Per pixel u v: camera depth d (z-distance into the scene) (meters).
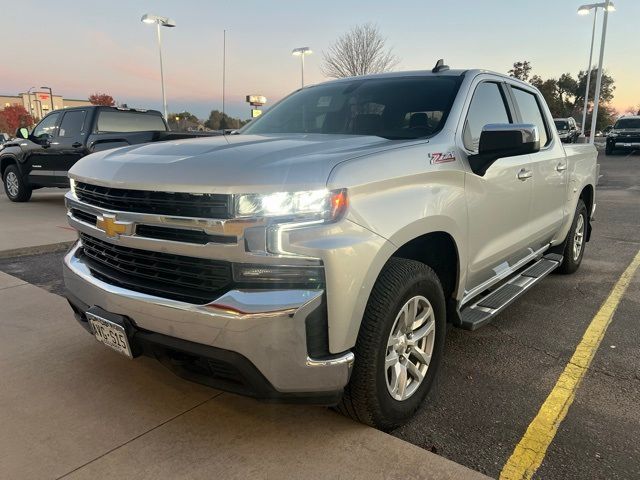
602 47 25.12
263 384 2.24
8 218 8.96
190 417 2.79
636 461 2.49
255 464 2.41
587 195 5.86
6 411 2.83
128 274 2.60
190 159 2.43
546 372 3.41
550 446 2.61
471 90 3.51
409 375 2.83
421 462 2.42
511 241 3.84
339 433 2.64
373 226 2.35
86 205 2.81
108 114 10.27
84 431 2.66
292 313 2.15
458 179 3.01
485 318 3.31
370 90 3.74
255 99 15.72
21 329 3.93
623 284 5.33
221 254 2.22
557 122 27.14
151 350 2.49
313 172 2.24
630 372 3.40
